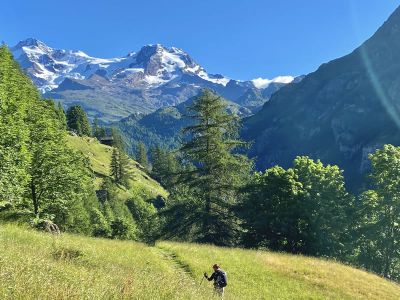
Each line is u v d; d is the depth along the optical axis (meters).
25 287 6.38
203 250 31.34
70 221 55.72
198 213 37.59
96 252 21.23
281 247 43.66
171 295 10.06
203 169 38.53
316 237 43.66
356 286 29.06
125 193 129.62
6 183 28.16
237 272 27.50
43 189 36.28
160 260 26.14
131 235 77.00
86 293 7.08
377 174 47.66
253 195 44.25
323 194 46.69
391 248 45.97
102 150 161.62
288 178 44.56
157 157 177.62
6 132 29.56
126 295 8.28
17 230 19.81
